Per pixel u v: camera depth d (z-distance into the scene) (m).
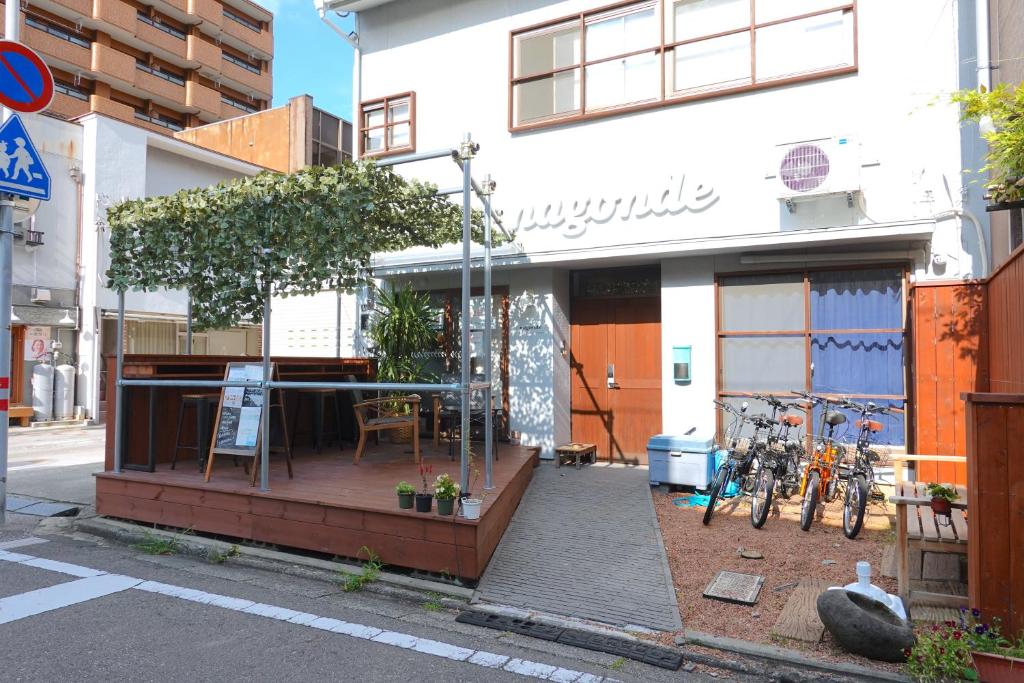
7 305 7.01
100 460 10.84
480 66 9.73
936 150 7.09
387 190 6.20
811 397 7.05
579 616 4.52
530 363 9.34
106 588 5.05
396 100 10.45
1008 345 5.44
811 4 7.70
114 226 7.26
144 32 34.75
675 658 3.94
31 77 6.95
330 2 10.41
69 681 3.53
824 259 7.77
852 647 3.79
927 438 6.58
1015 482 3.70
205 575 5.45
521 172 9.34
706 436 7.64
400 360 9.48
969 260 6.91
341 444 9.15
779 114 7.77
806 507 6.14
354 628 4.36
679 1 8.42
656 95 8.53
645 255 8.38
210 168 20.55
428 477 6.68
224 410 6.66
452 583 5.05
